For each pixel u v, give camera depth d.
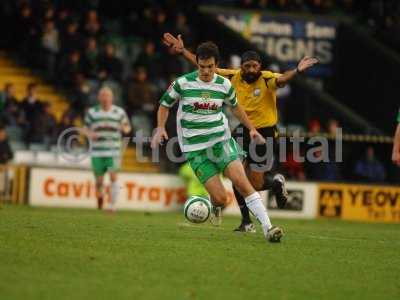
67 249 35.62
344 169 83.38
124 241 39.25
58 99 84.75
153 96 82.75
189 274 31.36
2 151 73.50
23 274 29.72
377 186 79.44
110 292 27.61
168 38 44.66
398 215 79.81
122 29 90.81
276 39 99.69
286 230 52.78
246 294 28.48
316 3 101.56
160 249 36.97
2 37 85.69
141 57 84.81
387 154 84.88
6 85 78.62
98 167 67.19
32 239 38.25
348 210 78.88
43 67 84.81
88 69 83.94
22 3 84.94
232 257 35.59
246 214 46.56
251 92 45.78
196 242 40.06
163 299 26.92
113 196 67.00
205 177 39.81
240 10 98.62
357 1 103.62
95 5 89.94
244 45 91.12
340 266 35.16
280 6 99.94
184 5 94.25
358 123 89.69
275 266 34.03
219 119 39.94
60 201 74.31
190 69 86.94
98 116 66.81
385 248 43.19
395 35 100.81
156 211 74.69
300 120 90.75
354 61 99.69
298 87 90.56
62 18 85.19
